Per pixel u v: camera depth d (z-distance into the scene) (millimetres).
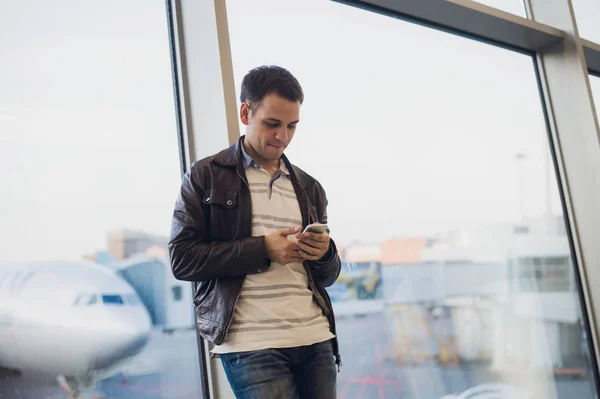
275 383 1303
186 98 2078
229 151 1518
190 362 1972
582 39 3336
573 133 3244
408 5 2809
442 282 2709
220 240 1410
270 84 1443
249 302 1364
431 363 2596
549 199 3217
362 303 2449
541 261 3092
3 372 1674
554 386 2963
